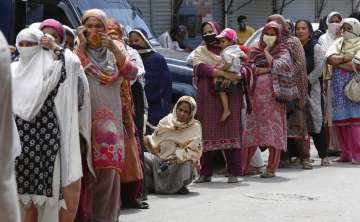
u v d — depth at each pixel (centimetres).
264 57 948
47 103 560
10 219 293
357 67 1051
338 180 915
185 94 1000
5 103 295
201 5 1886
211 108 896
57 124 563
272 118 941
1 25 978
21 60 558
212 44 899
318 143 1055
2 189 292
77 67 576
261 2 2130
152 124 852
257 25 2116
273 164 949
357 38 1062
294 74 974
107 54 632
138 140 726
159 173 834
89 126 600
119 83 637
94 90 620
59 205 567
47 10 990
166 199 807
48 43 562
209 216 715
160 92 853
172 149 831
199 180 917
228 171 909
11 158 297
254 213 726
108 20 692
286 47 959
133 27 1058
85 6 1009
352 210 736
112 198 638
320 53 1038
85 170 618
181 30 1708
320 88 1049
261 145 941
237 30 1822
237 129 900
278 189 856
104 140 614
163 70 853
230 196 817
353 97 1056
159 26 1817
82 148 605
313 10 2377
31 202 559
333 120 1072
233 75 882
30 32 556
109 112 622
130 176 689
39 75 555
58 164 563
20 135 552
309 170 1012
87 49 627
